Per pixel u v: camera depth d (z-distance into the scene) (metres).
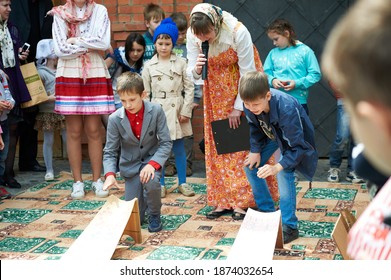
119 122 4.48
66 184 6.23
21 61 6.46
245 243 3.66
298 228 4.57
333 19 6.79
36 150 6.87
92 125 5.70
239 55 4.62
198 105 6.43
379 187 1.22
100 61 5.61
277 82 5.77
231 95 4.77
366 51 0.71
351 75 0.72
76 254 3.75
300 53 5.82
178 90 5.59
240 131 4.74
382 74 0.70
